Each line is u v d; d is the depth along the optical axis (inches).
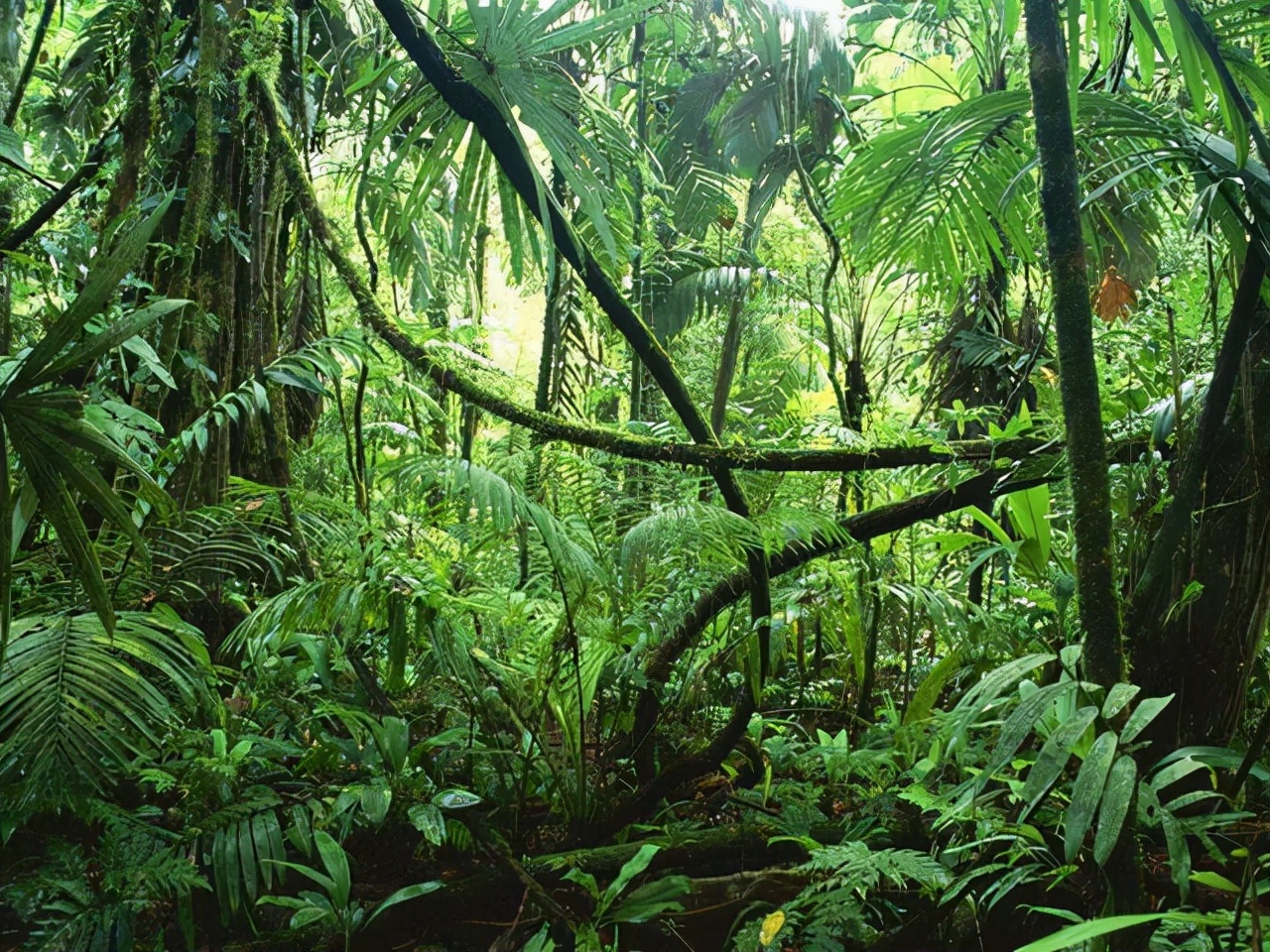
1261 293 105.7
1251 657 99.6
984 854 93.4
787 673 161.6
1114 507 120.0
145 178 139.3
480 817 100.7
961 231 138.1
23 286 156.2
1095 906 76.7
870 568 136.8
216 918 93.6
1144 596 107.7
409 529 121.4
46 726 82.4
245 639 101.9
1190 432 109.5
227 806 92.2
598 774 112.9
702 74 199.2
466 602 104.7
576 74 180.2
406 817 100.2
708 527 106.4
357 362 136.1
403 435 146.2
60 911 86.6
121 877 85.0
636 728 121.5
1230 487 105.7
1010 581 157.4
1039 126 80.6
